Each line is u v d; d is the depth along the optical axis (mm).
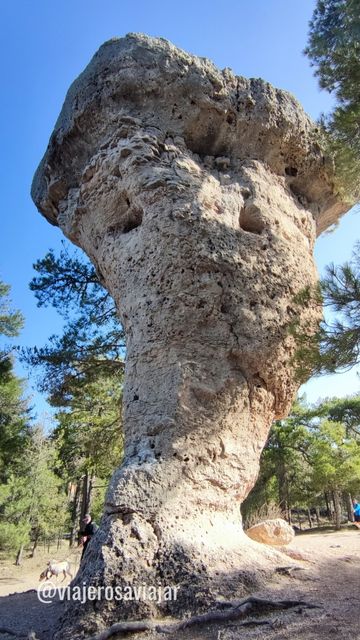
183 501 7266
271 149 10555
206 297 8562
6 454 21594
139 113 9836
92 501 33344
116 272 9430
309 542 11094
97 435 16875
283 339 9062
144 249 8930
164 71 9734
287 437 25891
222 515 7703
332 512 35781
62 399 16344
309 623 4949
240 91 10242
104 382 16703
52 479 28750
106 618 5750
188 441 7742
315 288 7871
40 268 16297
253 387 8742
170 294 8531
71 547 30828
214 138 10219
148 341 8430
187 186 9195
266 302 9094
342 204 11984
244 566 6590
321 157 11055
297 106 10883
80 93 10109
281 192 10547
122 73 9672
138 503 6969
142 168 9289
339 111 9625
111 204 9773
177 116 9906
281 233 9867
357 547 9570
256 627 5094
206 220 8953
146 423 7945
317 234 12711
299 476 26672
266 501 24547
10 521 24266
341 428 25703
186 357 8258
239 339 8617
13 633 6441
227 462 8008
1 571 20344
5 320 24234
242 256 9109
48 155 11031
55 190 11242
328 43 9773
